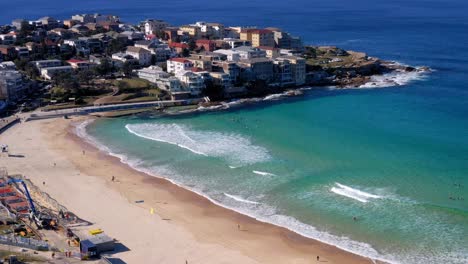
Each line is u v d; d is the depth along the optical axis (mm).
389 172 135875
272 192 127125
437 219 110625
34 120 196000
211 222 113688
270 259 98375
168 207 121500
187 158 152000
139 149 161750
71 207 120938
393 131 171000
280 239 105688
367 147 155750
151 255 99562
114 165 149000
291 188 128750
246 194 126938
